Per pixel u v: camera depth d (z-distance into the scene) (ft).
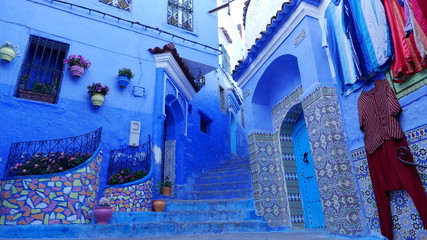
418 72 10.09
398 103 10.77
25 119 19.34
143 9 28.48
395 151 10.46
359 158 12.75
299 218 18.13
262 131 20.75
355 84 13.07
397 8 10.62
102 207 15.93
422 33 9.22
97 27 24.89
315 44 15.58
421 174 9.73
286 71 19.95
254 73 21.89
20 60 20.44
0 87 19.10
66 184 15.66
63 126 20.49
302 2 16.26
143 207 18.90
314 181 17.97
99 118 22.17
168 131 29.35
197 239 13.04
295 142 20.12
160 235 15.52
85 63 22.22
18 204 14.48
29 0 22.29
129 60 25.52
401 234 10.34
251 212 18.62
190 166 29.68
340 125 13.75
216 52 32.24
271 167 19.81
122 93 24.03
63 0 24.04
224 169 32.60
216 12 34.76
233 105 50.06
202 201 20.47
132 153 22.43
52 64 22.38
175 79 28.53
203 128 37.96
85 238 14.07
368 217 12.14
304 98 15.69
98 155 18.11
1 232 13.01
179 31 30.27
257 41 19.89
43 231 13.62
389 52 10.78
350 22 12.93
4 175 17.46
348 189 12.57
